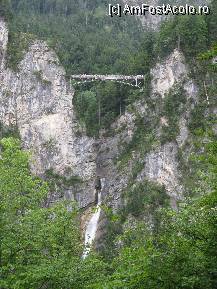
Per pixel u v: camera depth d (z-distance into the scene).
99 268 25.44
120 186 101.19
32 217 25.88
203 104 96.56
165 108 100.69
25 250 24.89
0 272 22.84
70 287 24.11
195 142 22.67
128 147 107.50
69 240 28.28
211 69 20.48
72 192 109.56
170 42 105.00
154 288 18.59
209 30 104.06
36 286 23.66
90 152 114.12
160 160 95.31
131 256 20.66
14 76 112.19
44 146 111.62
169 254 18.88
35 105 113.19
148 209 89.50
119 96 115.94
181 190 88.69
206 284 17.95
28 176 30.47
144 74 113.44
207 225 19.61
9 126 109.12
